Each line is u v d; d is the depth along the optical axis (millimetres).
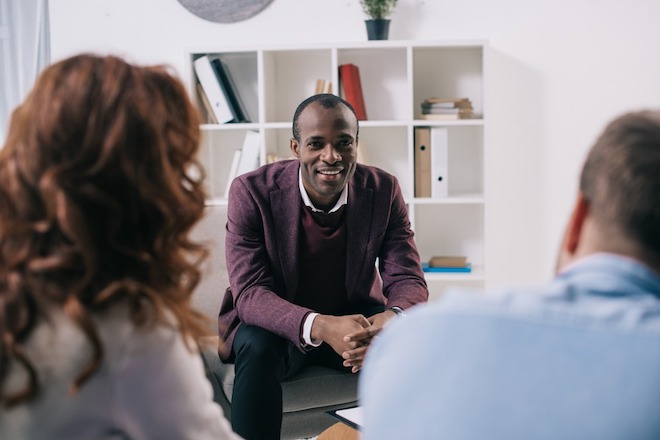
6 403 871
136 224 918
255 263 2328
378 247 2418
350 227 2367
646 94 3537
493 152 3611
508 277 3656
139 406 893
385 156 3646
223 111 3428
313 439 2367
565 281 760
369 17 3559
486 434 707
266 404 2102
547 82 3557
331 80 3625
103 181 892
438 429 725
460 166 3641
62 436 880
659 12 3500
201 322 1039
